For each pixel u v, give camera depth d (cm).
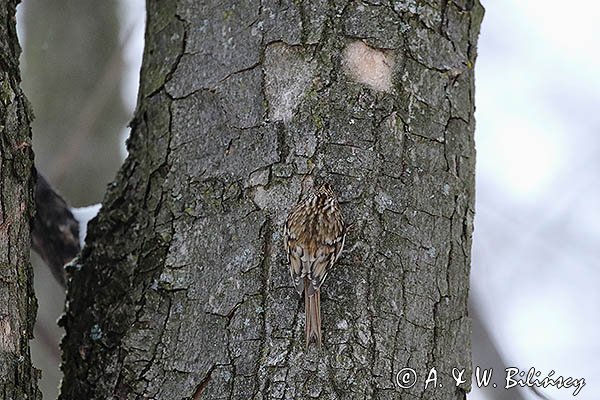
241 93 882
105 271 927
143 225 912
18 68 867
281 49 873
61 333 1495
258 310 832
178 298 865
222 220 865
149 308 873
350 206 845
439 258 872
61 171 1500
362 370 815
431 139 884
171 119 919
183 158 902
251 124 872
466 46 936
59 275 1070
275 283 835
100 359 895
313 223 820
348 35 870
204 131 896
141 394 854
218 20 912
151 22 973
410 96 878
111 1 1680
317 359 812
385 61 874
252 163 864
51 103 1602
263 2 888
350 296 828
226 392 823
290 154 854
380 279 838
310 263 819
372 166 853
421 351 844
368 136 857
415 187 866
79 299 938
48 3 1656
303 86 862
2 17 856
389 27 880
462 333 886
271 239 845
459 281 888
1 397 779
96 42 1650
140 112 961
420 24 895
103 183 1584
